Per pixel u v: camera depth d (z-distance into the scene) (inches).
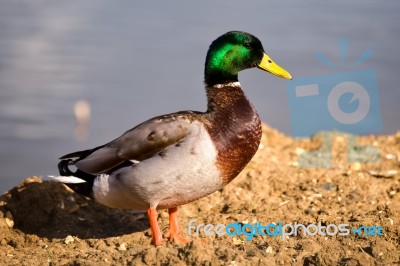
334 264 336.5
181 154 358.3
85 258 358.3
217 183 368.5
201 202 439.8
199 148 359.3
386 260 338.3
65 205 438.6
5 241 396.8
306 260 343.0
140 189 363.6
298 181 474.9
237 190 454.6
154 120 370.0
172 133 361.1
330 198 442.0
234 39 390.6
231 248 362.6
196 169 359.9
